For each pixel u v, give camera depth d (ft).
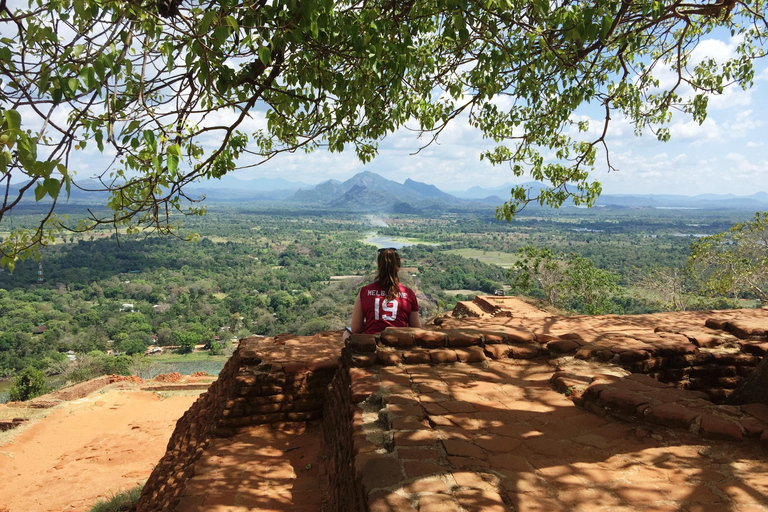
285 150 17.01
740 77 23.88
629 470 7.28
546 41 15.43
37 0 9.78
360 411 9.91
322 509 10.68
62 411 42.22
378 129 20.51
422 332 13.88
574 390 10.68
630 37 18.95
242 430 15.44
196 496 11.37
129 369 115.24
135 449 33.96
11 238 13.35
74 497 26.13
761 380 10.32
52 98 8.89
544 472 7.20
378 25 13.35
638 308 79.10
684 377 14.08
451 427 8.89
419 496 6.32
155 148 10.00
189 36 11.09
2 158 6.94
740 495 6.48
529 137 25.50
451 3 13.04
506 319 20.13
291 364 16.14
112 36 9.34
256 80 13.32
